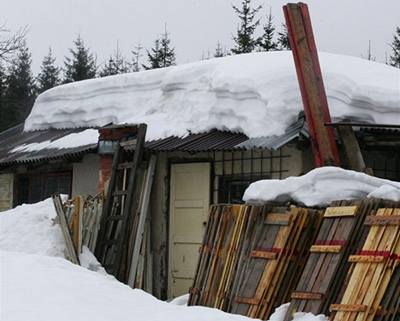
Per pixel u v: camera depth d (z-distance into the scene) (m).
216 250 8.55
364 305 6.61
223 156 11.14
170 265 11.55
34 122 16.12
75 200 11.09
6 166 14.48
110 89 14.26
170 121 12.13
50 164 14.21
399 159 11.07
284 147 10.34
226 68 11.58
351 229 7.14
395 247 6.71
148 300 7.67
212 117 11.30
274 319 7.32
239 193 10.95
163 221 11.66
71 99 15.15
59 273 8.31
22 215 11.81
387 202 7.18
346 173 8.32
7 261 8.74
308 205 8.08
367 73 11.48
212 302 8.34
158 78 13.37
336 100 10.52
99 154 12.20
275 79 10.52
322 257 7.29
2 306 6.71
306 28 9.80
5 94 32.16
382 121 10.46
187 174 11.55
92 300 7.25
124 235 10.91
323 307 7.00
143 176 11.56
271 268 7.69
